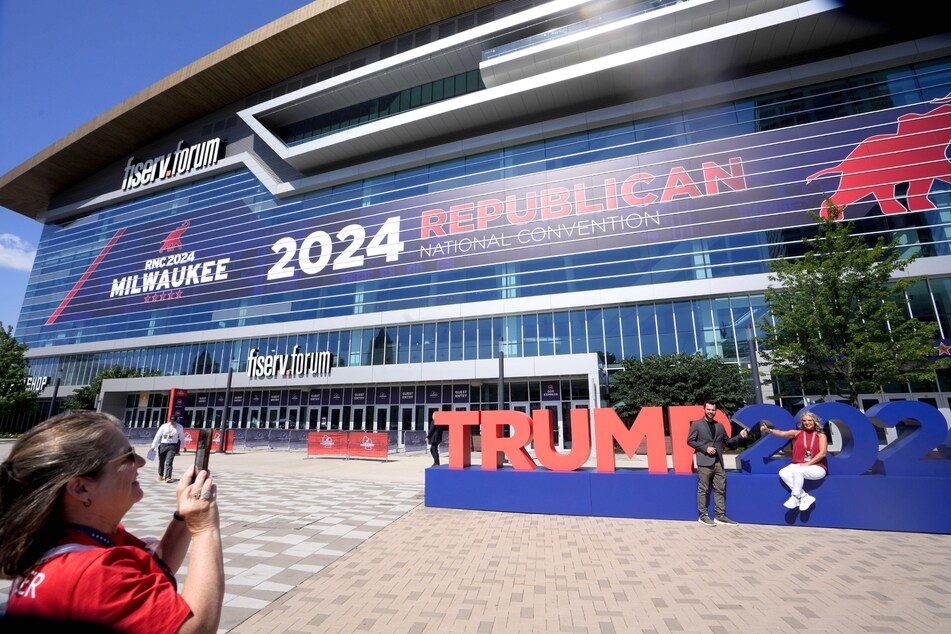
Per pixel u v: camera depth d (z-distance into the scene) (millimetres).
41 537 1172
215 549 1336
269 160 42250
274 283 37625
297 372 32688
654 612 4188
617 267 27844
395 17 37188
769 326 18859
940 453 8000
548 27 31875
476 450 22422
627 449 8727
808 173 25688
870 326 16500
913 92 25141
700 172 27812
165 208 46938
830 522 7402
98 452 1278
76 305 48219
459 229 32625
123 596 1062
